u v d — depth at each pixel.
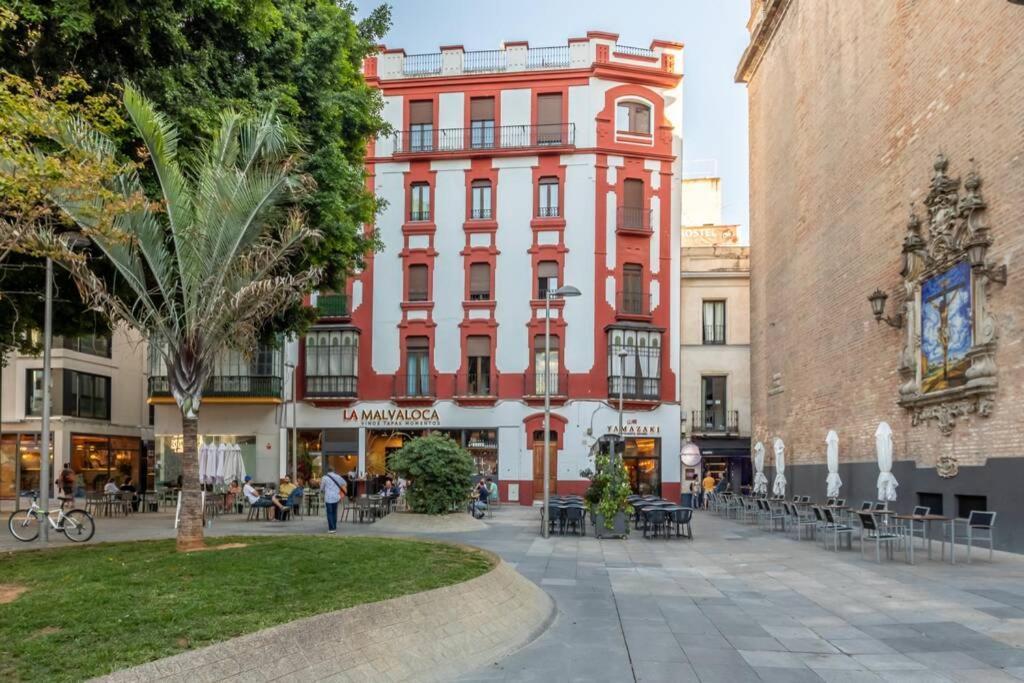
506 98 34.62
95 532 18.81
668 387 33.94
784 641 8.23
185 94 14.36
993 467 15.23
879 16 20.66
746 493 33.53
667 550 16.42
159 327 11.95
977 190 15.90
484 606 8.32
